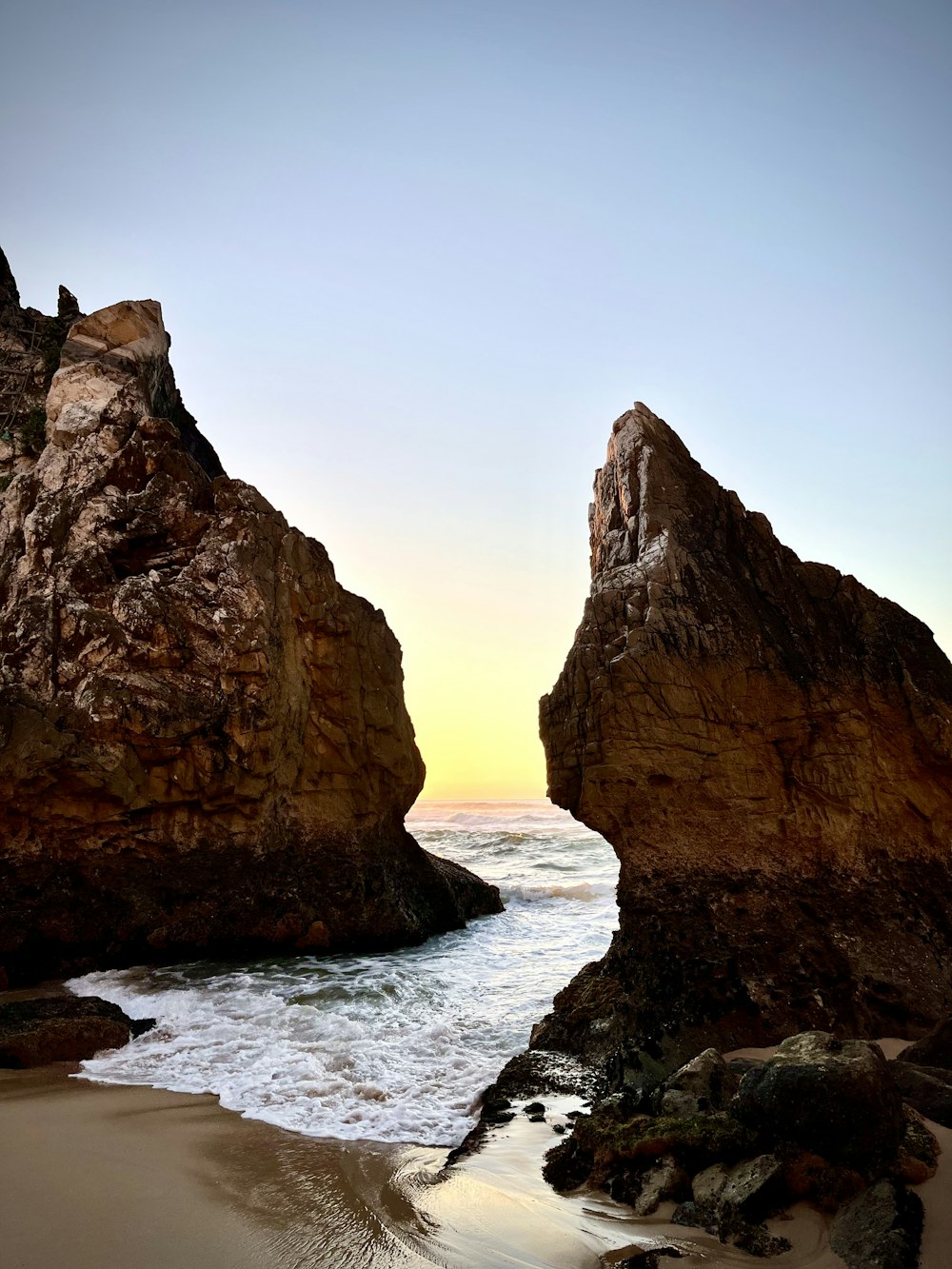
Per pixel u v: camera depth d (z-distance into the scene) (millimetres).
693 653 12062
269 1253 5629
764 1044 8797
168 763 16375
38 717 15852
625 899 11117
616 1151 6707
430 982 13773
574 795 12195
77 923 14930
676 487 14297
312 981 13914
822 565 13641
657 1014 9367
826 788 11398
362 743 19766
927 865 11039
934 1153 6121
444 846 39219
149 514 19109
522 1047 10516
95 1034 10609
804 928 10195
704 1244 5613
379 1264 5488
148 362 23844
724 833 11258
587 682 12203
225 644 17312
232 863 16688
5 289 30375
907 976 9484
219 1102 8805
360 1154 7465
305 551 20094
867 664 12258
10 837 15398
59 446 20953
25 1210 6219
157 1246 5695
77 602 17594
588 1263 5473
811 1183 5883
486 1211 6250
